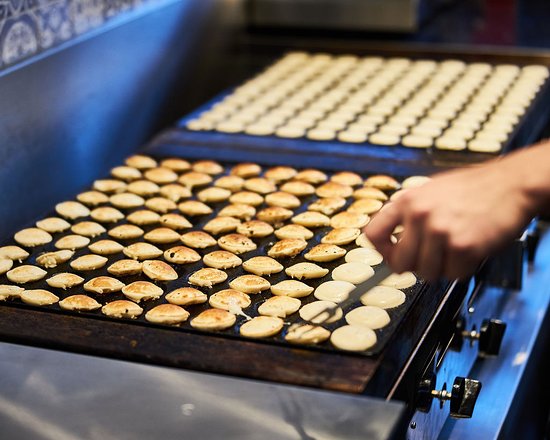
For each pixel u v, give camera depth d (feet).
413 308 4.35
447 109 7.20
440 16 10.02
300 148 6.53
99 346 4.07
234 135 6.81
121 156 7.07
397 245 2.99
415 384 4.34
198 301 4.47
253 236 5.23
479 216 2.77
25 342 4.15
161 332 4.19
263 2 9.12
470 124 6.86
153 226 5.40
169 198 5.79
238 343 4.08
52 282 4.66
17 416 3.55
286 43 8.90
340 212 5.50
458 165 6.15
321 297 4.52
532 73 8.00
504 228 2.77
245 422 3.46
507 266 5.94
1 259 4.90
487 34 9.14
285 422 3.45
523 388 5.48
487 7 10.32
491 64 8.34
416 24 9.03
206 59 8.36
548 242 6.86
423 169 6.11
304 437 3.37
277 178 6.00
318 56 8.77
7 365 3.88
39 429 3.48
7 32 5.59
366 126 6.90
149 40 7.35
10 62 5.65
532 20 9.66
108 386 3.71
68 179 6.36
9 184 5.70
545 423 6.53
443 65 8.37
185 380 3.73
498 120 6.91
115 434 3.43
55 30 6.11
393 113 7.21
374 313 4.26
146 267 4.81
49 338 4.14
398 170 6.11
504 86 7.70
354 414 3.47
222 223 5.33
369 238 3.10
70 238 5.15
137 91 7.25
